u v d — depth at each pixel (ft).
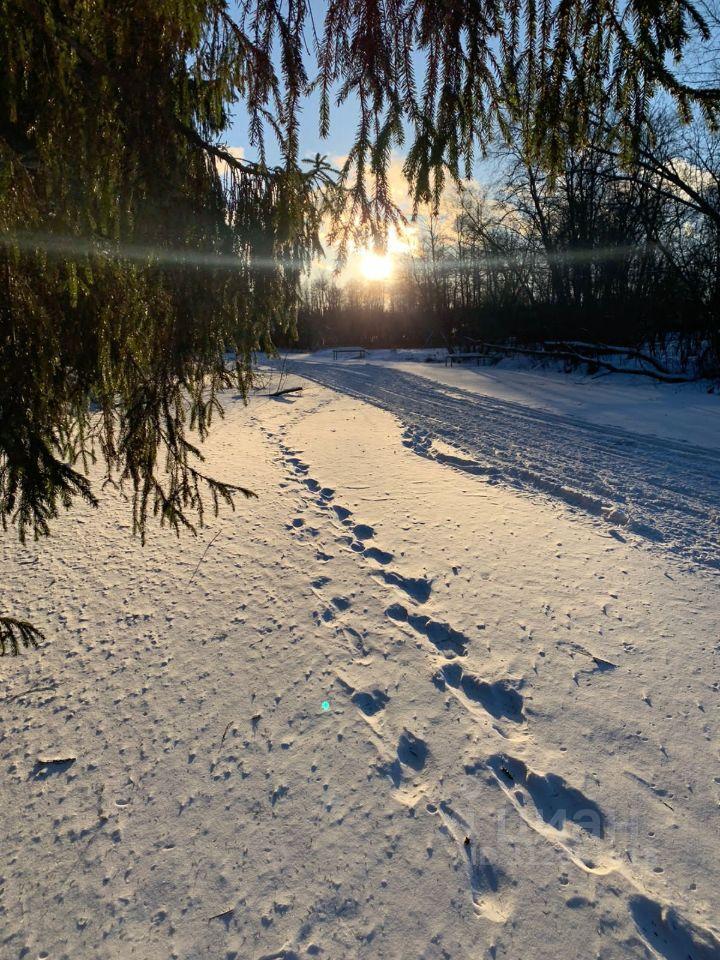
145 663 8.74
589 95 4.76
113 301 4.89
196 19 4.30
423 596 10.67
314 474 19.45
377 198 5.91
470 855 5.44
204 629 9.66
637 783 6.21
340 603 10.43
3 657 8.94
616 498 15.46
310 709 7.59
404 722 7.30
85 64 4.23
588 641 8.91
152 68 4.22
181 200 4.50
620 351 43.09
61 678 8.42
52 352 4.77
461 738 6.99
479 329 64.90
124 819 5.99
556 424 26.17
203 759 6.79
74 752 6.98
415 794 6.17
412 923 4.85
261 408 34.55
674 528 13.24
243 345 5.47
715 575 10.89
